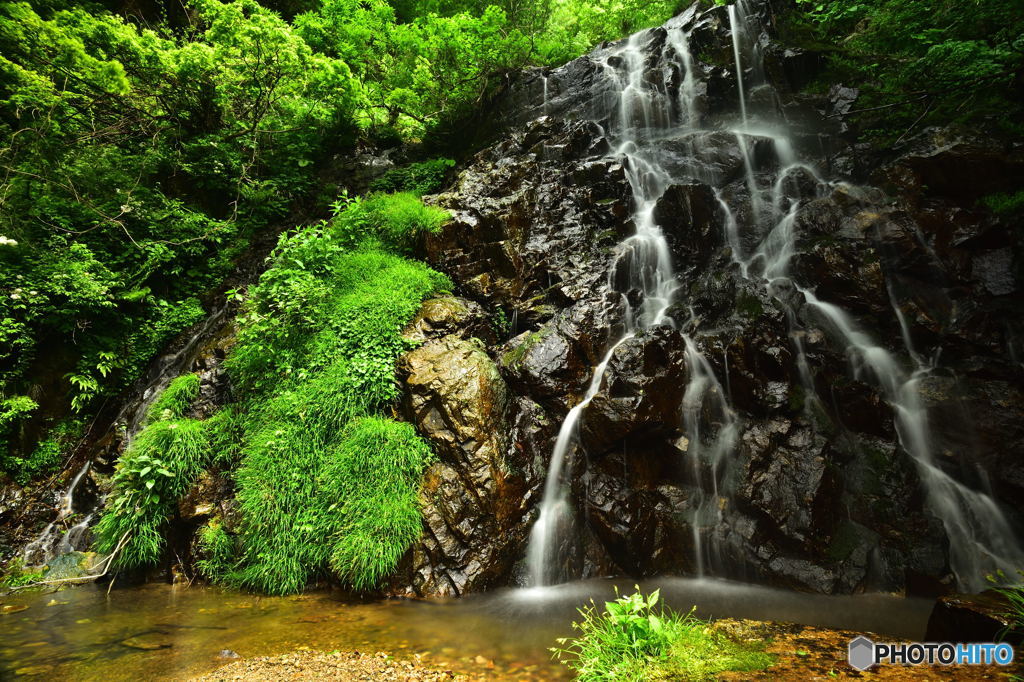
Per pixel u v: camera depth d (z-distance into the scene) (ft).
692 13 42.63
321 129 47.19
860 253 25.41
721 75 38.27
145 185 38.93
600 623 15.75
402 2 61.46
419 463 20.61
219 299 36.94
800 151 33.99
